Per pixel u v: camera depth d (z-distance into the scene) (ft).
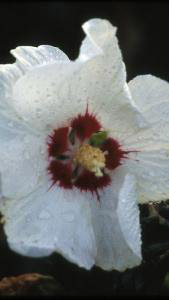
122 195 0.57
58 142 0.61
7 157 0.57
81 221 0.60
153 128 0.61
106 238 0.60
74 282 0.59
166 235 0.61
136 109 0.58
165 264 0.60
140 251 0.57
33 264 0.61
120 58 0.57
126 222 0.57
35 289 0.57
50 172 0.61
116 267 0.59
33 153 0.60
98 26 0.56
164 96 0.61
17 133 0.58
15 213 0.58
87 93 0.59
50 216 0.59
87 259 0.58
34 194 0.60
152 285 0.60
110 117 0.61
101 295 0.58
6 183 0.57
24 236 0.57
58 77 0.56
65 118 0.61
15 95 0.56
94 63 0.57
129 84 0.61
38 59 0.59
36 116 0.59
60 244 0.57
